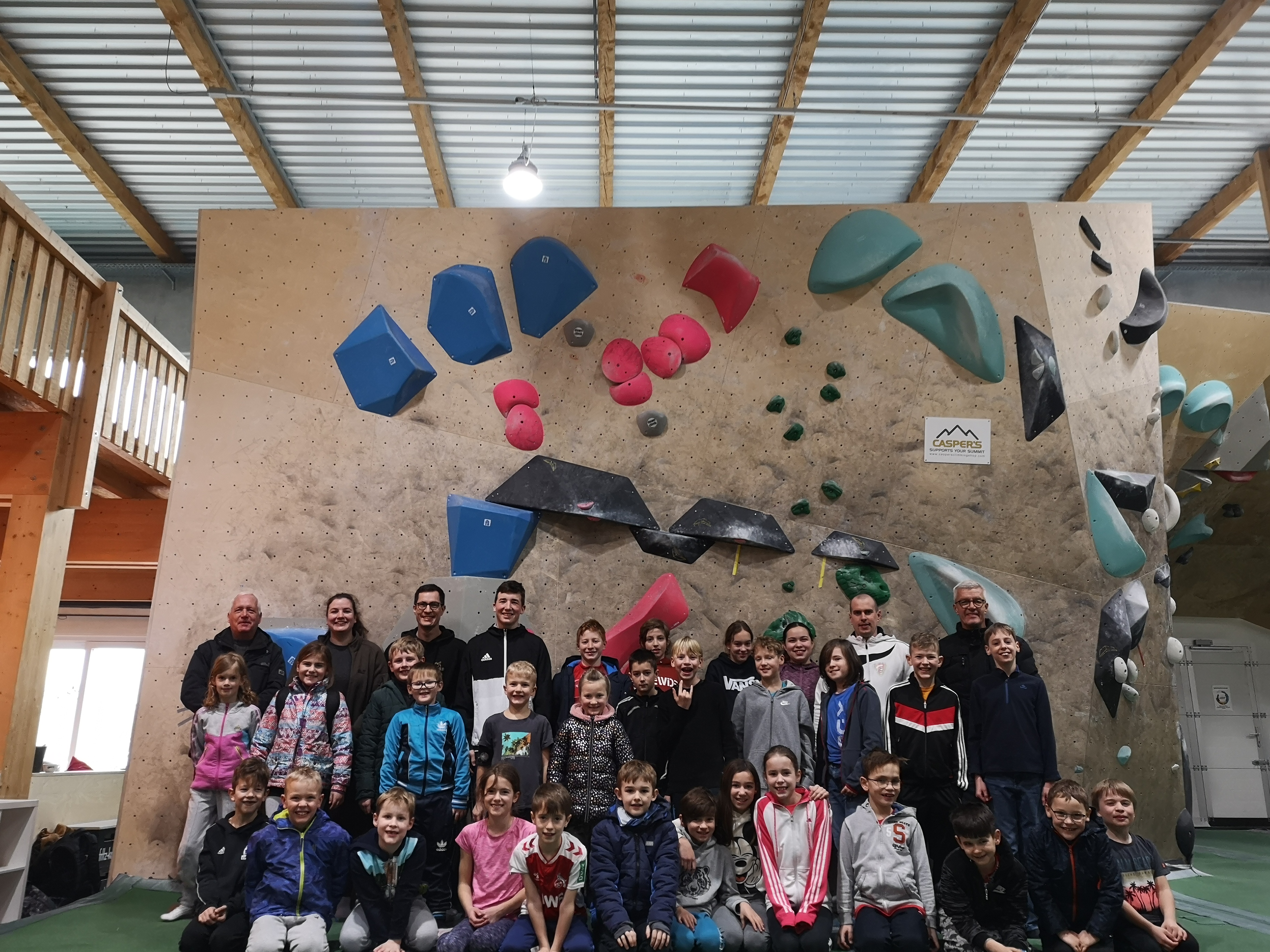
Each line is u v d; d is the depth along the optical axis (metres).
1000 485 5.35
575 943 3.38
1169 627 5.62
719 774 4.05
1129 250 5.75
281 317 5.52
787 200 9.19
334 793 4.08
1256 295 10.28
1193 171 8.75
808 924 3.50
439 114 7.82
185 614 5.18
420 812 3.93
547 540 5.28
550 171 8.64
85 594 10.27
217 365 5.48
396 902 3.58
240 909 3.63
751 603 5.21
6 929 3.98
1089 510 5.35
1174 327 6.74
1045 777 4.06
